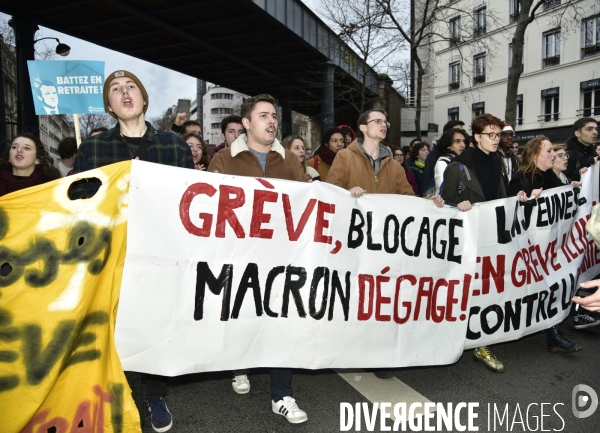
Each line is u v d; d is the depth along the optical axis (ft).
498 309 13.00
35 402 7.73
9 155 12.76
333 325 10.56
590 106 85.35
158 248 8.96
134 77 10.02
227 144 18.57
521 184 14.60
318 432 9.67
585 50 85.05
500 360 13.70
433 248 11.98
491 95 102.83
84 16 55.62
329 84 74.59
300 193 10.34
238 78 87.76
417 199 11.87
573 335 15.81
